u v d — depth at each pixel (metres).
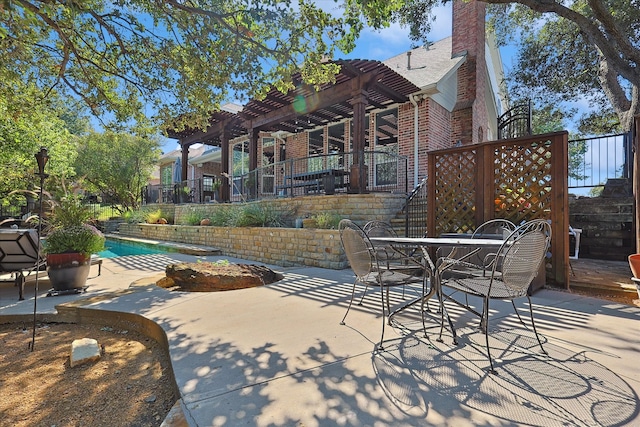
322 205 7.64
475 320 2.88
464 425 1.46
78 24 4.28
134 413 1.83
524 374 1.91
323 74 4.80
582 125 14.19
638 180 3.86
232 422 1.49
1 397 2.00
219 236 8.75
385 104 9.57
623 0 7.82
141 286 4.45
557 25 10.88
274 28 4.14
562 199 4.00
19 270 4.11
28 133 7.94
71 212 4.95
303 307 3.34
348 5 3.88
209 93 4.73
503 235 3.79
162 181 22.94
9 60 3.93
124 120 5.34
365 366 2.03
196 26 3.98
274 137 12.36
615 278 4.18
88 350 2.54
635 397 1.66
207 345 2.37
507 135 10.23
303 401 1.65
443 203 5.20
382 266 3.18
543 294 3.77
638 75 5.95
